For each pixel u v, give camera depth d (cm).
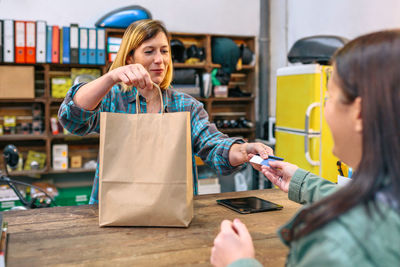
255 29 512
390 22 353
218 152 148
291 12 483
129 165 114
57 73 438
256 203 141
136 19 429
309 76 335
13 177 424
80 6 437
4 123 416
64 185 445
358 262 48
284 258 94
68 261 92
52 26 401
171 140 112
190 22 483
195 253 97
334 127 60
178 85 445
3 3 414
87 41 410
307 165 340
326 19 431
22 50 395
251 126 496
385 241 48
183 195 113
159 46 154
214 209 135
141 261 92
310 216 55
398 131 50
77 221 122
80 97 130
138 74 117
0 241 97
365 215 49
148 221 114
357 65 54
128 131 114
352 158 60
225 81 471
